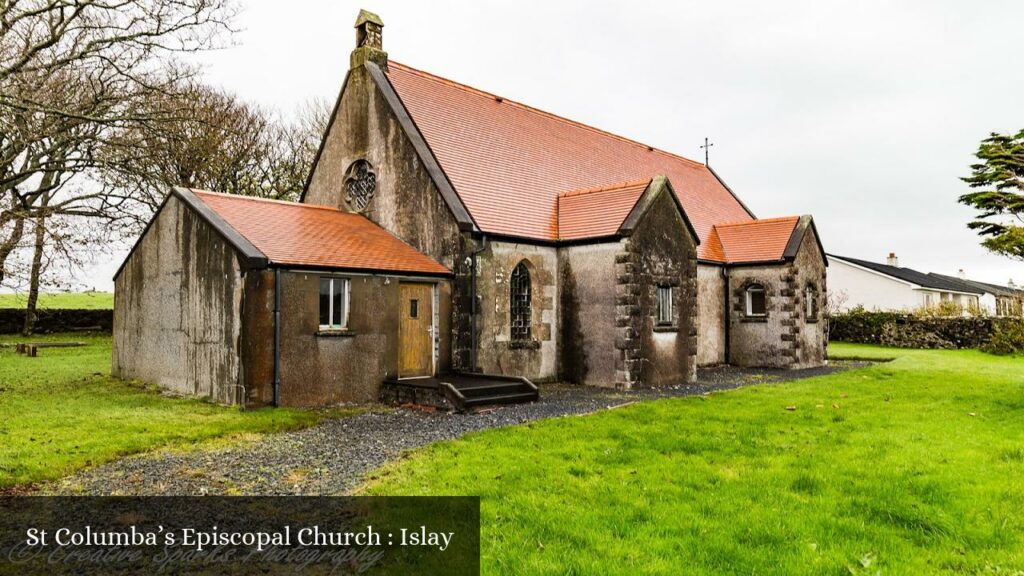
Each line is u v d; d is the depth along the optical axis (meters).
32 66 18.56
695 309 20.22
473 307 16.88
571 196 20.67
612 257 18.11
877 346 33.59
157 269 16.50
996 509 6.94
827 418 12.21
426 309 16.62
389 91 19.17
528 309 18.80
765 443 9.99
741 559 5.72
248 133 33.31
